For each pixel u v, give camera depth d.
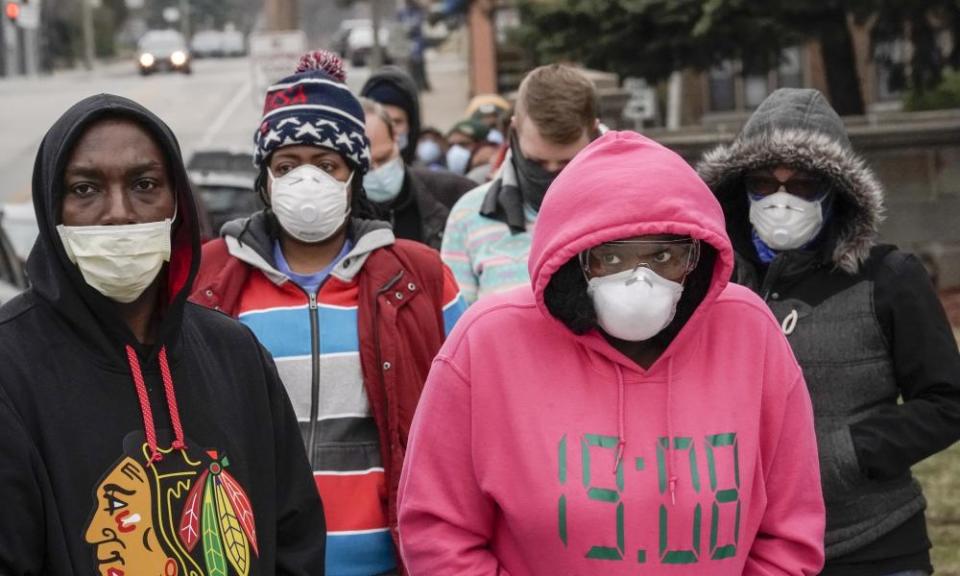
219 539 2.62
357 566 3.69
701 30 11.36
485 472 2.84
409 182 5.42
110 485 2.51
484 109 12.03
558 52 12.63
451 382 2.89
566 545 2.76
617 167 2.79
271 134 3.84
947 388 3.56
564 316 2.84
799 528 2.93
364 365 3.73
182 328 2.71
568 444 2.78
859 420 3.61
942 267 12.44
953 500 6.87
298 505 2.88
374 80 6.84
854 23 12.20
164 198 2.64
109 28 83.50
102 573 2.49
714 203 2.84
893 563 3.63
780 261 3.66
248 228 3.86
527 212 4.57
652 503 2.75
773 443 2.92
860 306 3.61
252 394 2.80
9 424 2.43
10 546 2.41
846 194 3.57
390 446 3.71
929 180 12.45
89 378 2.54
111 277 2.56
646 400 2.81
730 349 2.89
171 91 40.22
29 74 64.25
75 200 2.58
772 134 3.61
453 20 16.56
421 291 3.84
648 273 2.75
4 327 2.53
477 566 2.89
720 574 2.79
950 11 11.80
